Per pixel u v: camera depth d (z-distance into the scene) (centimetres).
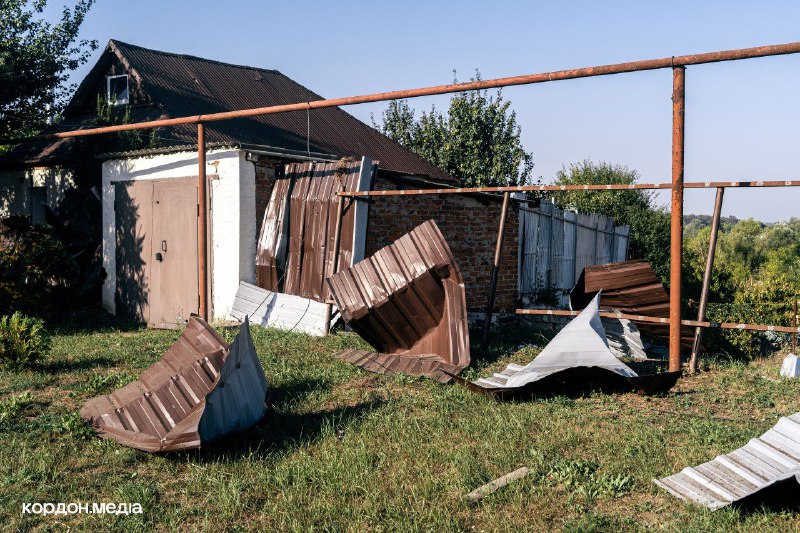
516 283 1480
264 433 559
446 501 427
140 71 1641
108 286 1318
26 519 419
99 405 612
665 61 695
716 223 736
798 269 3434
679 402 629
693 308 1298
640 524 393
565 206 2600
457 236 1346
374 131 2183
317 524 410
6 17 1359
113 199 1299
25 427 575
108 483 473
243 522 416
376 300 832
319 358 820
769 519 396
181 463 509
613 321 899
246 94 1895
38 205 1670
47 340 806
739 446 499
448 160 2594
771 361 1012
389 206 1212
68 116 1812
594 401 636
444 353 799
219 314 1112
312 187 1073
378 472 476
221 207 1104
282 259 1091
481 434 545
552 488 443
